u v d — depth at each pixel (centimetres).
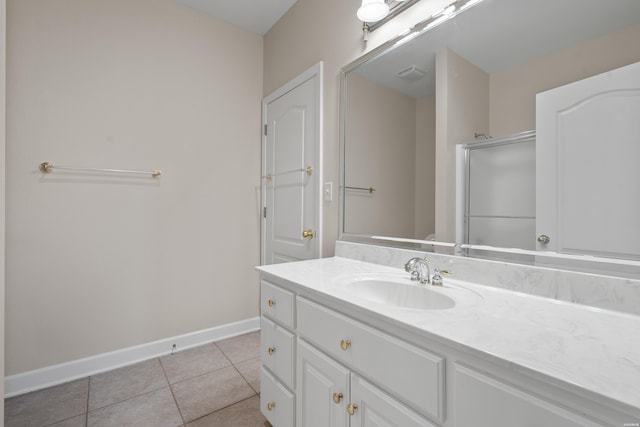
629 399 43
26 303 164
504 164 104
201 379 177
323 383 99
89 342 182
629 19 80
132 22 195
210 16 228
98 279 185
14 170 160
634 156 78
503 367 57
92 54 181
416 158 133
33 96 164
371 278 123
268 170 244
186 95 216
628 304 78
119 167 190
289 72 219
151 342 203
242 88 245
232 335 238
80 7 178
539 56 96
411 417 72
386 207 146
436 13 121
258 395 163
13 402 154
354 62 161
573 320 74
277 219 231
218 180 232
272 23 239
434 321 73
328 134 182
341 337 93
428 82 128
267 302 134
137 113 197
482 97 110
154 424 140
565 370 51
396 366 76
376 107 150
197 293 223
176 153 212
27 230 164
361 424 86
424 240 130
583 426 48
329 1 182
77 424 139
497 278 103
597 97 84
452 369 65
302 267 141
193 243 221
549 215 93
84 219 180
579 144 87
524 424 54
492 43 107
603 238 83
